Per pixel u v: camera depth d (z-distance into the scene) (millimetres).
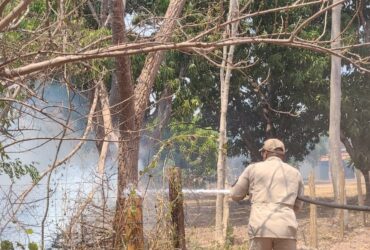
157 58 7008
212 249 9117
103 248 5609
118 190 5828
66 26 5027
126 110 6246
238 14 4965
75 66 5562
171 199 6250
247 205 19406
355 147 18844
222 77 11227
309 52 16438
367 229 13023
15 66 4863
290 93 18078
